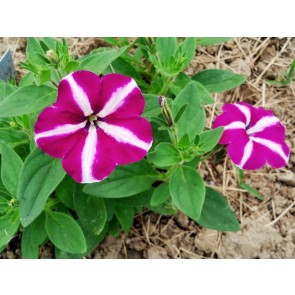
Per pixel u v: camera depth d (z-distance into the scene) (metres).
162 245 0.34
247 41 0.40
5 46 0.39
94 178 0.22
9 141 0.27
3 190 0.27
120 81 0.22
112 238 0.34
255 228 0.34
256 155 0.25
